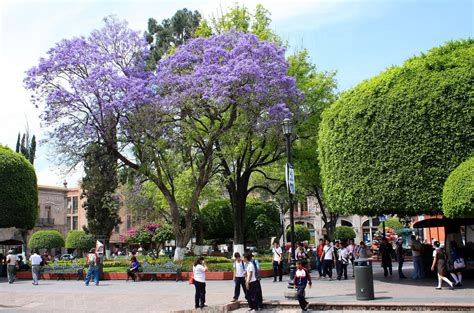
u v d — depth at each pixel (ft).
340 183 59.16
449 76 51.19
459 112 50.08
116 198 150.92
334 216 122.11
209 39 83.56
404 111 52.95
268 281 67.41
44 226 191.42
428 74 52.60
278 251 67.36
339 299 44.16
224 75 75.51
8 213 83.66
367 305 40.34
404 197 52.42
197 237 133.08
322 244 69.97
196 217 129.08
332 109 63.36
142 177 101.09
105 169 142.00
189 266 73.15
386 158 53.88
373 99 55.93
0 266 86.63
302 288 40.93
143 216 159.84
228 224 140.05
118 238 205.98
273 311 41.55
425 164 51.21
